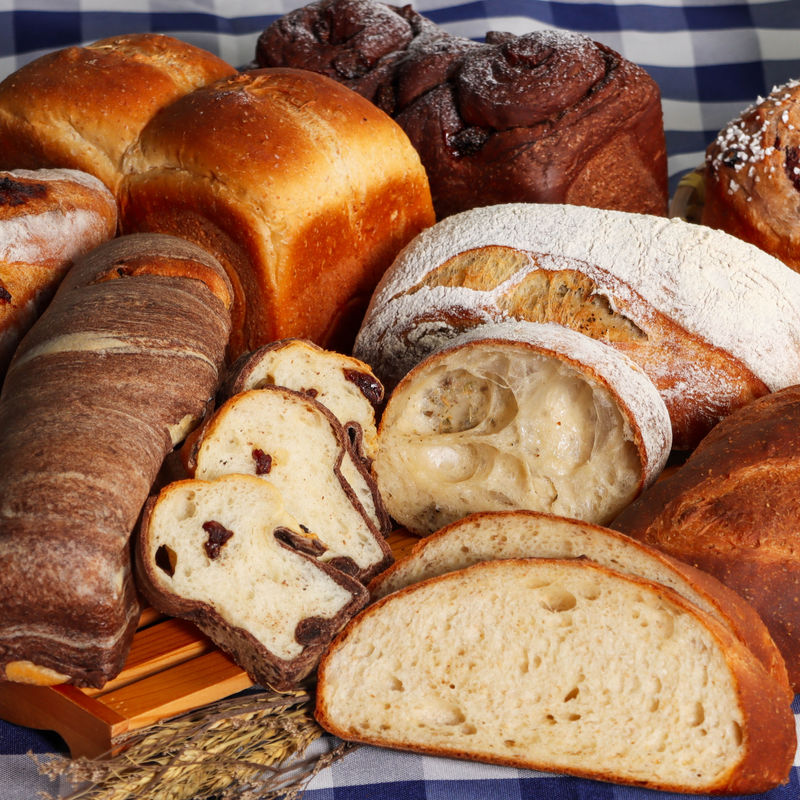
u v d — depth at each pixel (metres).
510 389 0.83
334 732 0.76
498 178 0.97
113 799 0.72
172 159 0.89
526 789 0.74
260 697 0.76
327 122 0.90
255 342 0.91
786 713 0.73
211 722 0.74
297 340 0.80
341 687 0.76
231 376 0.80
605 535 0.76
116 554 0.74
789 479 0.78
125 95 0.91
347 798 0.74
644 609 0.74
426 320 0.87
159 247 0.84
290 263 0.88
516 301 0.87
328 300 0.92
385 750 0.76
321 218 0.89
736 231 0.98
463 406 0.84
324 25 1.04
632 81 0.97
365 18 1.03
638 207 1.00
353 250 0.92
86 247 0.88
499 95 0.95
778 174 0.96
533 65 0.97
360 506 0.80
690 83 1.28
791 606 0.76
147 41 0.95
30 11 1.17
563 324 0.86
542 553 0.77
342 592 0.77
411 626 0.76
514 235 0.88
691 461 0.81
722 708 0.72
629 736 0.73
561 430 0.82
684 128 1.28
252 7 1.23
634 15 1.28
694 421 0.86
